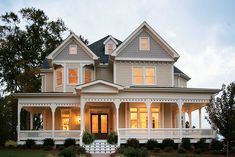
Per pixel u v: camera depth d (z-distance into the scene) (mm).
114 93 33969
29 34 54844
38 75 51812
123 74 37938
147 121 36750
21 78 50812
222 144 32438
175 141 34469
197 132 34875
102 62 40344
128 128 34500
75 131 35156
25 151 31781
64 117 38594
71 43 38719
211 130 34969
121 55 37938
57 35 56438
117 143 33094
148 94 34562
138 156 27516
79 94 34469
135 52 38188
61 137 35000
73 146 30766
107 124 37875
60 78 38688
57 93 35062
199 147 33500
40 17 55500
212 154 30766
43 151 31875
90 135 33094
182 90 34656
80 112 35562
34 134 35000
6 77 53750
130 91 34188
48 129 38469
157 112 37438
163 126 37094
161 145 33375
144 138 34406
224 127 29000
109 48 41906
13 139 50281
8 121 34469
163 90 34406
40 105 35156
